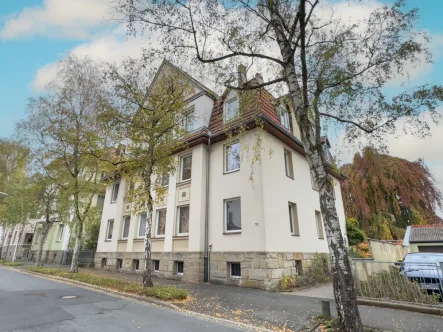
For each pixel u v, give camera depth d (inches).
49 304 283.1
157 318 241.6
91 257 799.7
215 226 500.1
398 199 1082.1
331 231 216.8
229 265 464.8
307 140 248.5
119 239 694.5
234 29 288.8
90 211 633.6
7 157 1026.1
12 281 463.8
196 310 277.0
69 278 484.7
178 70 395.5
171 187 585.3
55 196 704.4
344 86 283.3
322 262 542.9
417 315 258.2
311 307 291.3
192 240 505.4
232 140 526.6
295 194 548.7
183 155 594.6
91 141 468.8
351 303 195.2
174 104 411.8
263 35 297.7
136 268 627.8
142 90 398.6
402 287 304.8
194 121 589.0
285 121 619.2
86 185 593.9
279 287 415.5
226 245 472.4
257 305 301.1
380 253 511.8
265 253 418.6
